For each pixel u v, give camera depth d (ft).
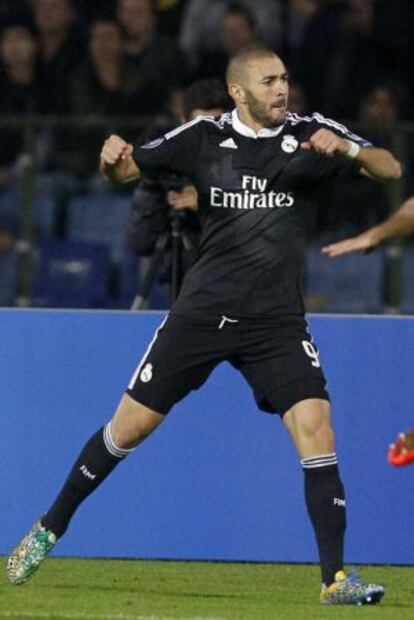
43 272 126.00
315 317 81.10
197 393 81.05
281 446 81.05
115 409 81.05
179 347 68.74
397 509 81.20
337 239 124.36
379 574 78.43
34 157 126.41
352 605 66.80
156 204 86.79
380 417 81.05
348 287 124.67
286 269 68.13
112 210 126.11
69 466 81.00
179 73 139.85
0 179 126.41
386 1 144.56
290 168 67.77
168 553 81.25
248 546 81.20
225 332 68.44
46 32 140.77
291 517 81.20
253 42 140.67
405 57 144.05
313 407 67.21
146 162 68.59
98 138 126.31
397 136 124.98
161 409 69.56
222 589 72.23
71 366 81.05
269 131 68.18
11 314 80.84
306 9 144.46
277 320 67.87
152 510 81.15
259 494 81.20
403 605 68.13
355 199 124.06
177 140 68.44
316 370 67.77
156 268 88.17
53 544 71.56
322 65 141.90
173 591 71.31
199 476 81.20
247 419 81.15
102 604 66.69
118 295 125.49
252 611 65.31
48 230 126.31
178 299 69.31
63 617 62.80
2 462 80.89
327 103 141.18
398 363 81.10
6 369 80.89
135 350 81.15
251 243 67.92
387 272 124.67
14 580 71.46
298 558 81.20
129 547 81.20
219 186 67.82
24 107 139.74
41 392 81.00
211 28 141.69
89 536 81.10
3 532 80.84
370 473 81.05
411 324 81.10
